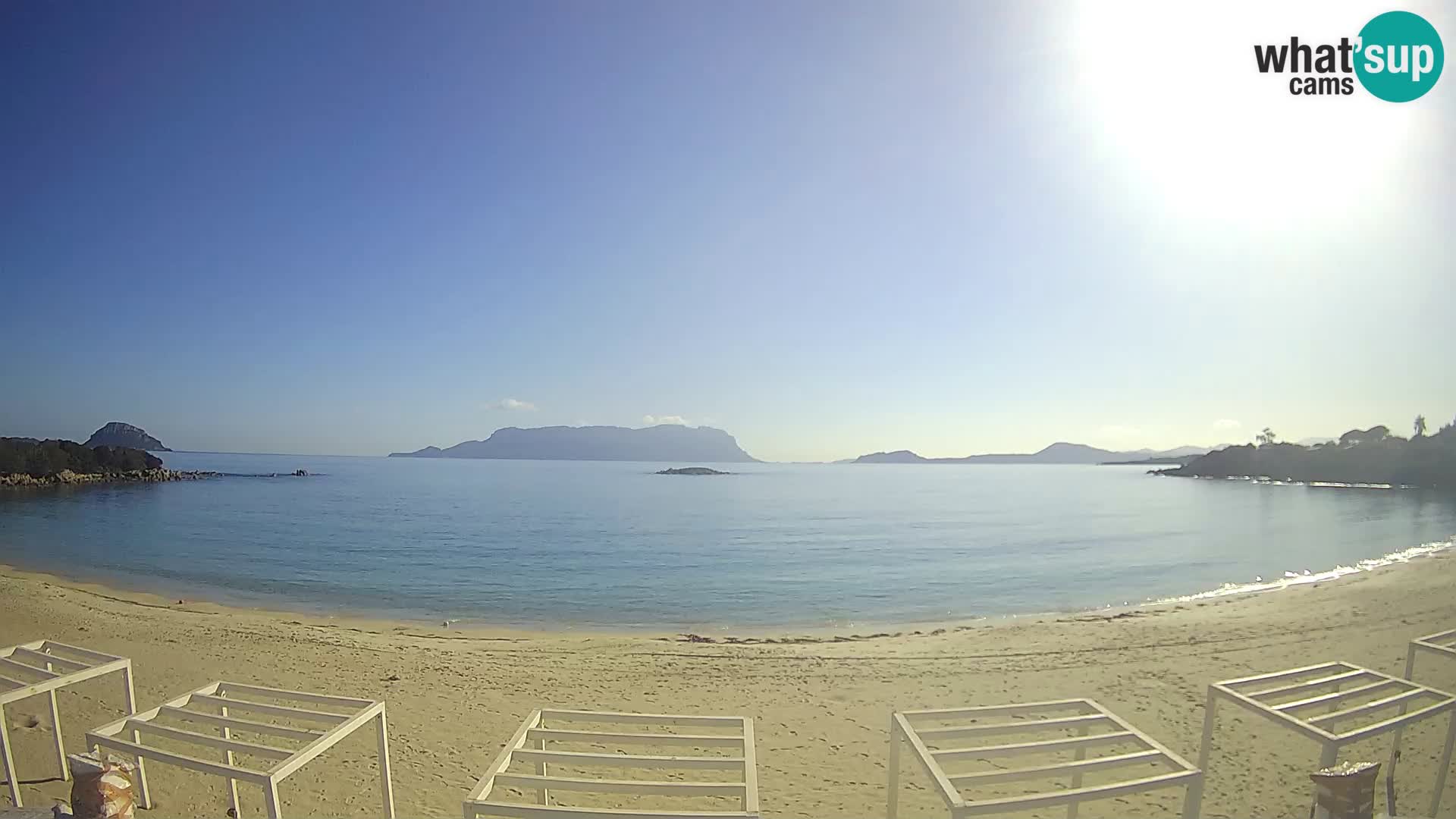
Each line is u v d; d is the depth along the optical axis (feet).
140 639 48.93
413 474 568.00
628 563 111.24
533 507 238.89
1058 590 86.84
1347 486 344.69
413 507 227.40
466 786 25.95
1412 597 65.26
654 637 56.80
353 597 80.33
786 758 29.14
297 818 23.21
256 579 90.48
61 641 47.78
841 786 26.48
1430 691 22.90
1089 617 61.57
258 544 127.24
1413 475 323.37
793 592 86.53
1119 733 19.49
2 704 22.16
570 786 16.33
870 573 101.96
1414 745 27.91
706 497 305.94
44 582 76.38
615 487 387.55
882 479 586.86
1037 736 31.04
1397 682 24.03
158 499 236.43
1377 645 46.60
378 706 21.33
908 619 70.18
